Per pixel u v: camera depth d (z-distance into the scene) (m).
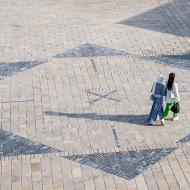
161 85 15.02
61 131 15.16
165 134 15.01
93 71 18.95
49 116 15.94
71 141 14.68
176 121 15.62
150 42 21.72
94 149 14.33
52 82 18.09
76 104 16.64
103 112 16.17
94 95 17.20
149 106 16.48
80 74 18.73
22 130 15.20
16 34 22.61
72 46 21.25
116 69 19.12
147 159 13.90
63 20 24.30
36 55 20.39
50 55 20.38
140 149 14.32
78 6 26.27
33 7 26.11
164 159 13.91
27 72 18.89
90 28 23.31
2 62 19.70
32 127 15.36
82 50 20.86
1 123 15.55
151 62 19.73
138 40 21.94
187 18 24.61
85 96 17.14
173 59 20.02
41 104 16.62
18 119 15.77
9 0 27.22
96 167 13.58
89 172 13.38
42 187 12.80
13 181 13.02
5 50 20.88
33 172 13.37
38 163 13.73
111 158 13.95
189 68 19.19
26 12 25.36
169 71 18.95
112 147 14.41
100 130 15.21
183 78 18.38
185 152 14.20
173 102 15.20
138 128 15.29
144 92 17.39
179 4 26.58
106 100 16.88
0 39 22.05
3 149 14.34
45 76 18.58
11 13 25.25
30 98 17.02
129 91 17.45
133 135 14.96
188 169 13.51
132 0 27.22
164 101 15.23
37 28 23.31
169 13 25.27
